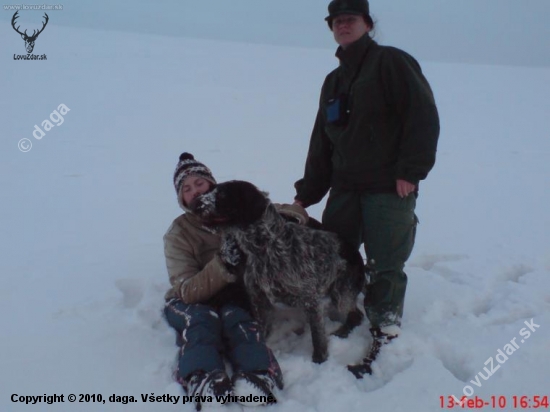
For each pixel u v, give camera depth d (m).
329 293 2.46
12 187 4.70
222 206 2.07
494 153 6.82
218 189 2.11
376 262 2.38
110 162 5.61
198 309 2.27
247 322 2.23
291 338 2.53
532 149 7.19
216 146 6.45
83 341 2.36
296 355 2.34
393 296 2.38
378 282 2.38
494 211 4.45
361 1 2.24
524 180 5.55
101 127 7.11
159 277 3.01
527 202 4.75
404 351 2.34
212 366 2.02
